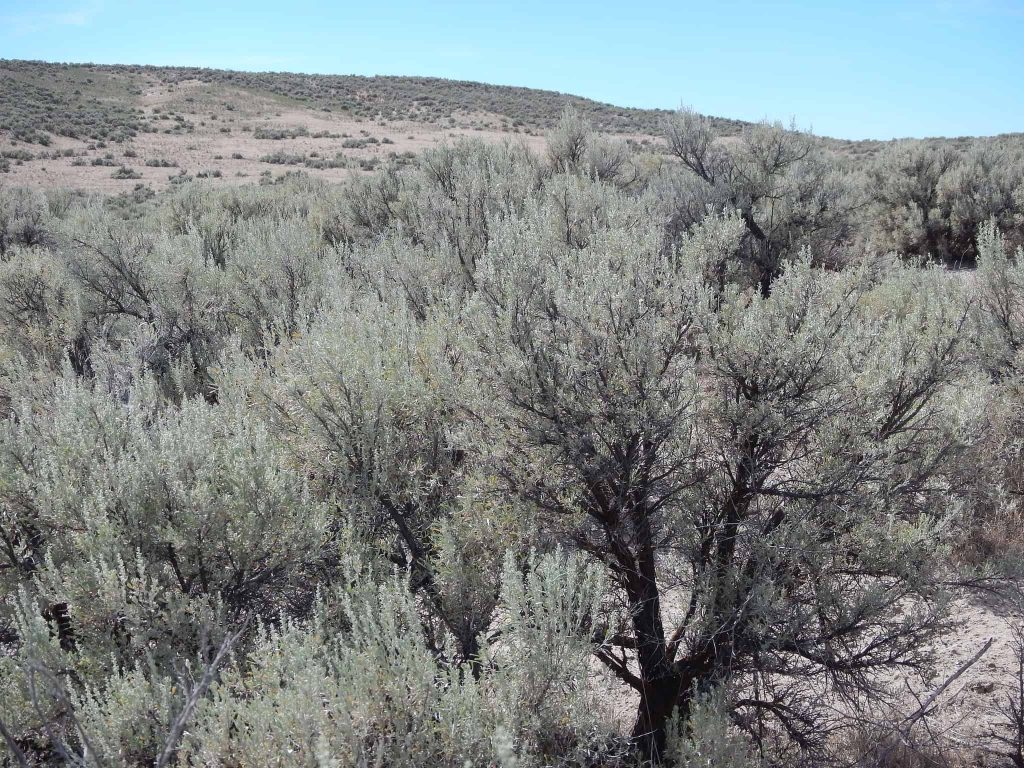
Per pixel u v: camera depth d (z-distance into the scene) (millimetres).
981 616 5320
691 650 4469
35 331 9844
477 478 4449
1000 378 6988
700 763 3434
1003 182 17625
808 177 14867
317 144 62812
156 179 44125
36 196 20062
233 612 4184
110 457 4238
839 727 4238
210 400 8438
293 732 2771
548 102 95438
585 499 4457
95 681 3498
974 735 4402
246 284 10133
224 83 91375
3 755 3070
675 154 15625
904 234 18766
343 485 4883
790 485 4641
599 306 4453
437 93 99000
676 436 4344
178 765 2914
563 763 3148
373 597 3705
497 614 4367
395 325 6125
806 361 4297
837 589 4164
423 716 3070
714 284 5250
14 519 4543
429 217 12094
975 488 4871
